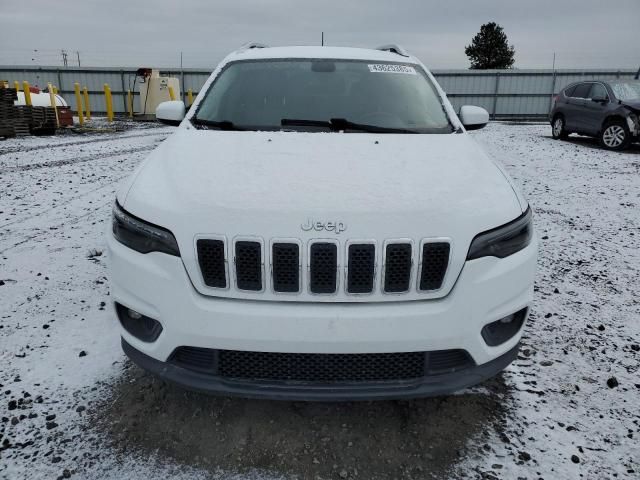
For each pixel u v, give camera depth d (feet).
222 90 10.50
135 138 44.75
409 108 10.06
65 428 7.20
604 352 9.52
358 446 6.98
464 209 6.47
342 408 7.75
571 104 44.11
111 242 7.06
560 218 19.03
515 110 91.30
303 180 6.76
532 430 7.34
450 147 8.43
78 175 26.07
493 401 7.97
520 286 6.75
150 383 8.20
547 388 8.35
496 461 6.73
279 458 6.74
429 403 7.89
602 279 13.11
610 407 7.89
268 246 6.04
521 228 6.84
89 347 9.27
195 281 6.23
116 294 6.91
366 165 7.30
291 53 11.47
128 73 86.43
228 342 6.12
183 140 8.63
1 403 7.70
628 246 15.80
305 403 7.84
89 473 6.43
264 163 7.30
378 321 6.00
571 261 14.42
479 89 91.04
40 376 8.39
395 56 11.93
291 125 9.38
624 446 7.05
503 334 6.93
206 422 7.36
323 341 6.01
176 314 6.24
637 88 40.55
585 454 6.88
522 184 25.34
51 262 13.53
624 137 37.91
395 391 6.28
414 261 6.13
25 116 45.32
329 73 10.73
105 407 7.64
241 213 6.18
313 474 6.49
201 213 6.27
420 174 7.12
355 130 9.33
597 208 20.56
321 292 6.12
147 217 6.55
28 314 10.55
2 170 26.96
